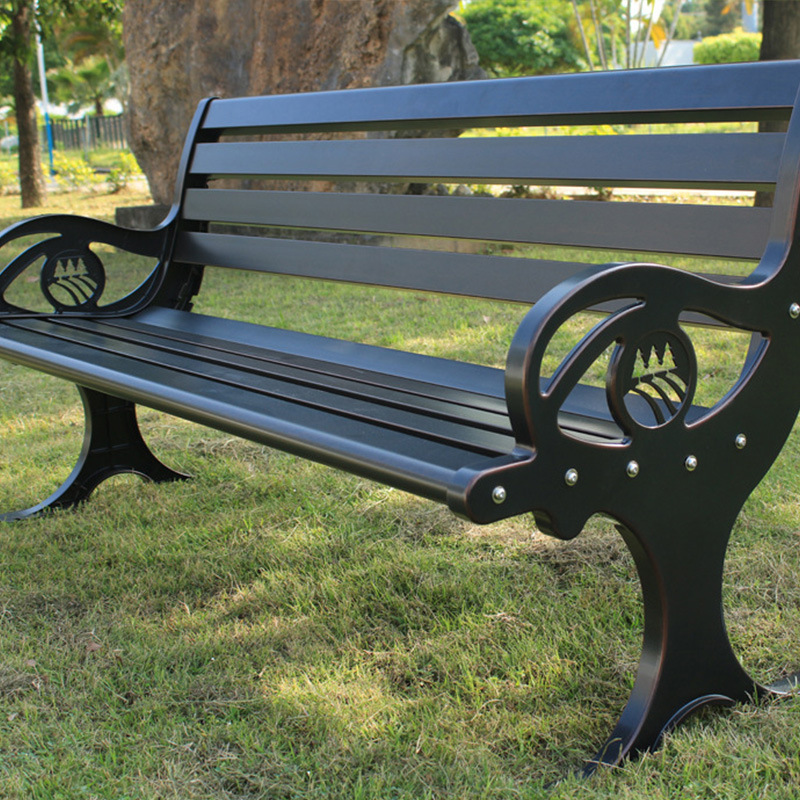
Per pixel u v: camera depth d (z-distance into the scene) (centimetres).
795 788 141
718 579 157
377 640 196
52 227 265
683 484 145
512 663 182
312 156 243
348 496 279
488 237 202
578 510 130
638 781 143
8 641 200
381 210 226
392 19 688
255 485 290
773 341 153
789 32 729
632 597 207
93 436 281
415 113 216
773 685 170
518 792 143
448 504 119
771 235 154
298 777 152
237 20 789
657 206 173
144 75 864
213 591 223
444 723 164
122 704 177
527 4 2608
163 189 900
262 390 175
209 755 160
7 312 260
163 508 275
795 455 290
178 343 230
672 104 169
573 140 186
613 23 2589
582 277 126
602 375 383
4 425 370
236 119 272
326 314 535
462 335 464
